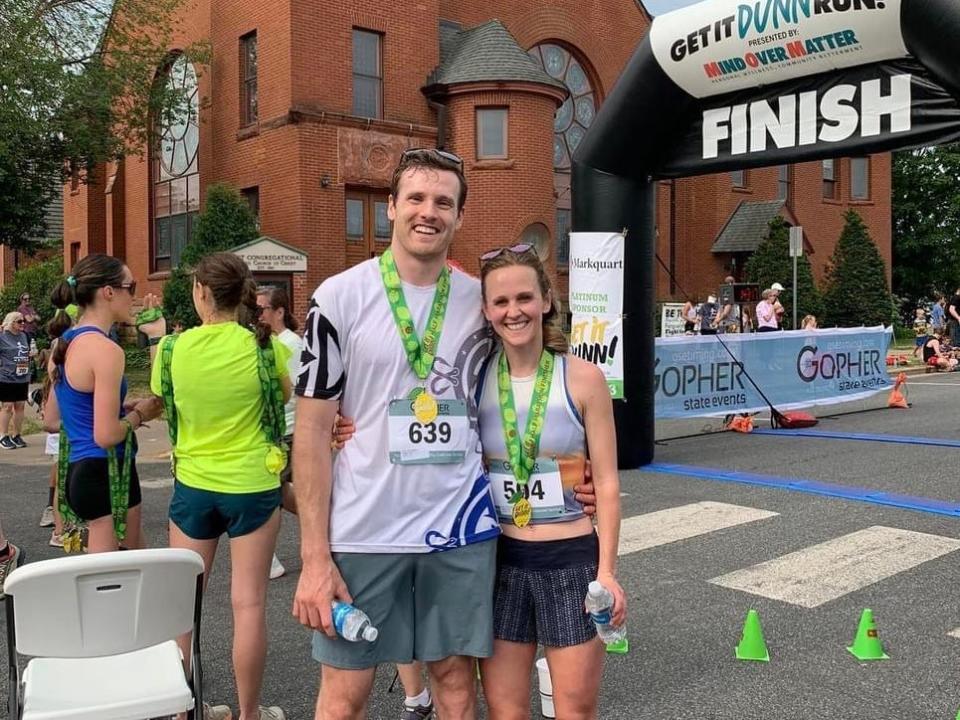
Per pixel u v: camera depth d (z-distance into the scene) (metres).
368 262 2.57
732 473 9.01
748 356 12.07
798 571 5.72
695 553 6.16
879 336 14.19
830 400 13.25
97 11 19.34
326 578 2.44
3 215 20.17
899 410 14.16
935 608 5.03
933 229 44.69
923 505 7.48
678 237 28.30
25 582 2.44
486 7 22.42
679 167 9.00
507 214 19.78
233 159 19.84
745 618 4.89
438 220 2.46
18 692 2.63
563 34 24.09
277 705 3.88
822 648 4.46
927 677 4.09
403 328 2.48
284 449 3.54
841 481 8.57
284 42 17.98
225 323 3.49
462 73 19.59
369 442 2.48
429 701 3.63
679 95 8.56
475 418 2.63
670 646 4.50
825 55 7.70
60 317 4.44
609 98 8.80
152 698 2.67
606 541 2.62
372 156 18.86
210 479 3.40
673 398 11.20
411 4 19.56
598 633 2.56
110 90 19.16
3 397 11.30
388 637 2.51
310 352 2.46
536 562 2.64
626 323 9.27
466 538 2.53
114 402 3.62
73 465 3.75
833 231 31.86
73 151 19.22
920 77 7.50
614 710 3.80
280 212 18.42
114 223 24.78
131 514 3.94
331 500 2.51
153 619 2.65
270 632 4.73
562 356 2.69
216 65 20.17
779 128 8.27
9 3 17.39
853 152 7.97
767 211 27.86
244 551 3.45
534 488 2.64
